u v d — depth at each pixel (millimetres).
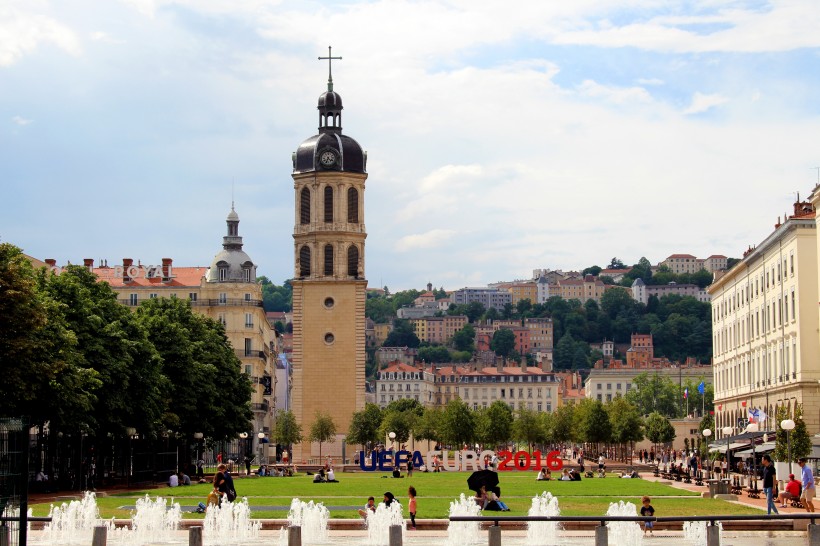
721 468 142750
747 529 67875
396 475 145500
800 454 111250
